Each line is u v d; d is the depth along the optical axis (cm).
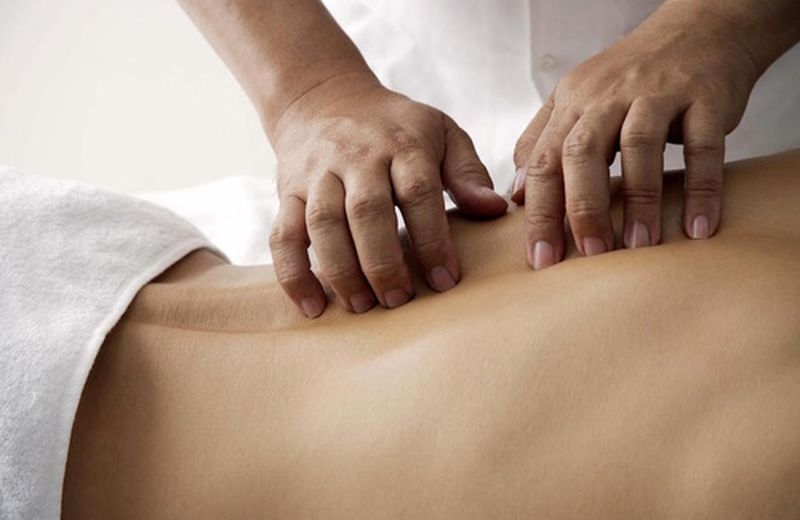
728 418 81
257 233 154
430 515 87
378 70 159
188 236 116
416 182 99
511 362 88
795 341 83
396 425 89
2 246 104
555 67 142
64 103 249
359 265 99
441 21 148
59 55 250
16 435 95
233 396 98
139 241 110
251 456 95
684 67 103
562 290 91
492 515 85
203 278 111
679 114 99
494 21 144
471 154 109
